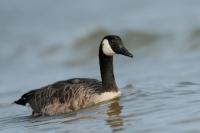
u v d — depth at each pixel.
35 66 29.67
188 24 33.56
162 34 32.28
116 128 13.89
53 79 25.03
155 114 14.68
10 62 31.52
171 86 18.25
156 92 17.39
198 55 26.28
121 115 15.15
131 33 33.03
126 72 24.47
